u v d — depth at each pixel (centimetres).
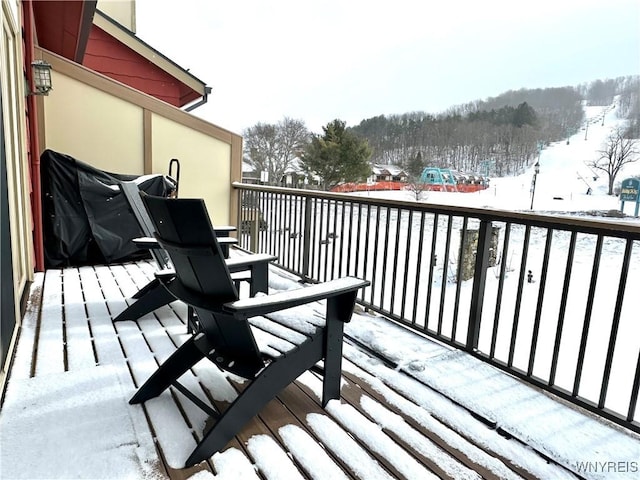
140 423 178
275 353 175
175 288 188
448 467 159
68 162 433
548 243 208
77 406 189
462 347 258
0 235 208
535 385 214
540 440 175
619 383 235
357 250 344
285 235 471
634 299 352
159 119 582
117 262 477
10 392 198
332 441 171
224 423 163
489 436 178
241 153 652
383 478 152
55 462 153
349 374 230
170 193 527
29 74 403
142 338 266
